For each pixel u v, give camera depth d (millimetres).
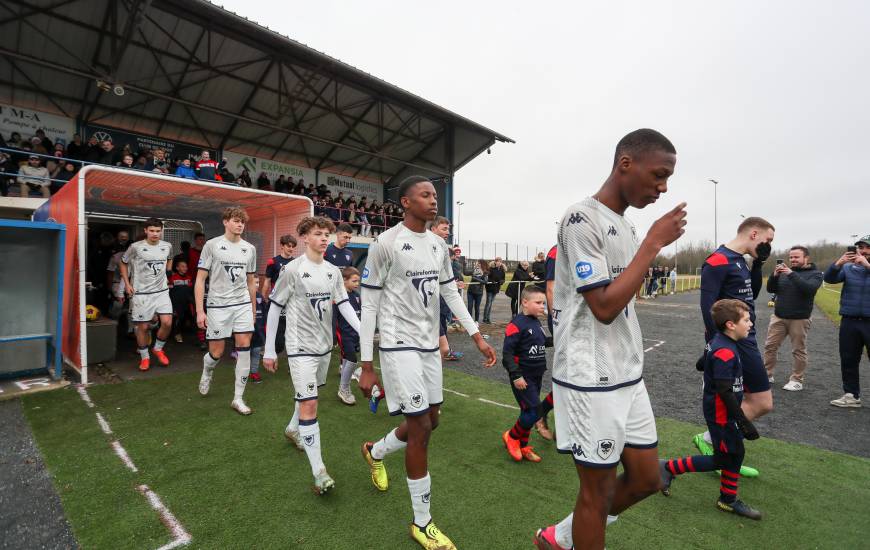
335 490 2713
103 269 8367
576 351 1542
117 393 4578
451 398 4695
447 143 15406
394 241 2311
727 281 2951
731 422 2482
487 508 2535
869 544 2236
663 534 2309
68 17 8406
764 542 2248
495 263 10375
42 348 5195
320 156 15320
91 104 10648
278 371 5672
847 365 4492
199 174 9305
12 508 2459
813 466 3150
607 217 1522
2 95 9680
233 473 2908
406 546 2166
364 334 2320
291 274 2879
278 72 11320
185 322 8367
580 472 1561
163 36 9258
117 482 2764
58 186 8945
